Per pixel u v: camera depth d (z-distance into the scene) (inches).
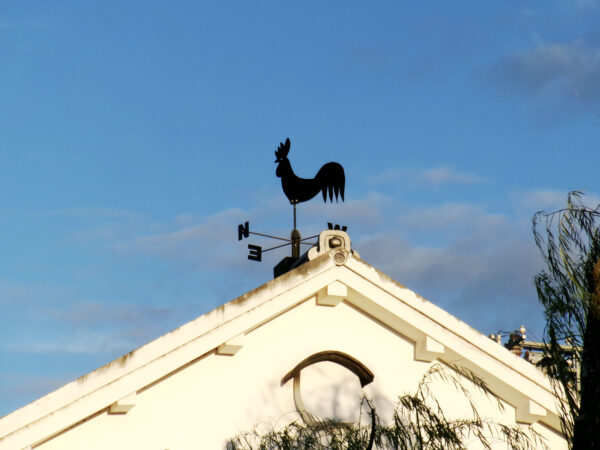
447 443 710.5
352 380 824.3
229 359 790.5
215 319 772.6
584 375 525.0
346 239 832.3
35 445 713.6
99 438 736.3
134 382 738.8
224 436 770.8
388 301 824.3
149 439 749.9
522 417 849.5
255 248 911.0
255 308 786.2
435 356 842.8
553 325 560.4
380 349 836.6
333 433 761.0
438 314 835.4
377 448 749.9
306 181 926.4
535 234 573.3
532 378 844.6
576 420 522.6
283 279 799.1
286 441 741.9
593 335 524.4
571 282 560.4
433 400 836.0
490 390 849.5
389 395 826.8
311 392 810.8
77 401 719.7
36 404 708.7
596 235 565.0
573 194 576.7
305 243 897.5
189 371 775.7
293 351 810.8
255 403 788.0
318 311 828.6
